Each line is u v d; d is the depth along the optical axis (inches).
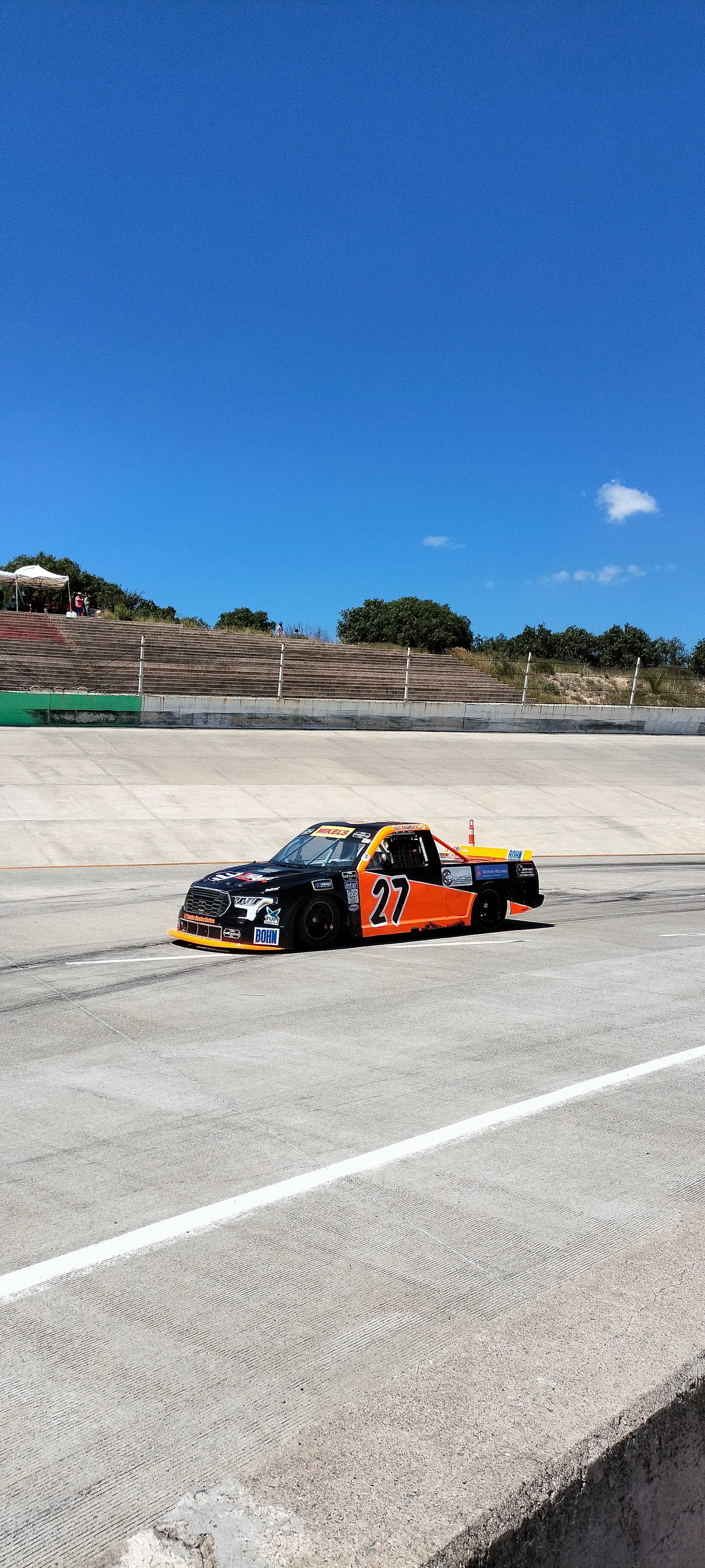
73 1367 109.7
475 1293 127.3
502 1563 78.0
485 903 494.3
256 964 384.2
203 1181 164.4
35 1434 97.5
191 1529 79.2
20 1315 121.3
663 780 1275.8
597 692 1962.4
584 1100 213.0
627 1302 117.7
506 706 1521.9
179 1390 105.2
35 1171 168.4
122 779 969.5
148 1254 137.9
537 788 1151.0
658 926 526.9
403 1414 93.4
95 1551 80.1
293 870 437.7
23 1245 140.9
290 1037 264.8
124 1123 193.8
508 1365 102.6
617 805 1120.8
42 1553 80.0
